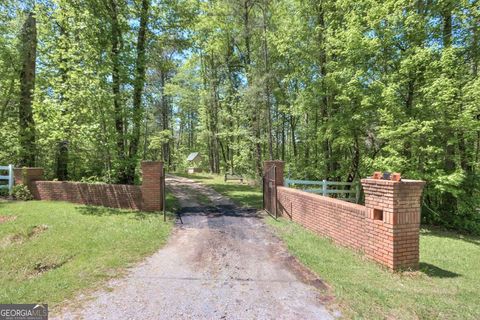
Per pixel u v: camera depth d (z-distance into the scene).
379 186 4.82
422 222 10.32
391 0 9.37
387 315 3.27
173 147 44.19
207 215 8.95
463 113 8.44
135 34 12.13
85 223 7.07
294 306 3.49
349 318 3.22
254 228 7.40
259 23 17.34
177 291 3.88
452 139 8.86
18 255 5.17
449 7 8.95
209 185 17.52
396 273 4.50
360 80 10.75
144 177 9.08
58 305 3.49
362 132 12.05
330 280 4.21
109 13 10.62
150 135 30.25
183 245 5.95
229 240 6.32
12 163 12.93
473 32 9.05
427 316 3.24
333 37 12.03
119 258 5.06
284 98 18.55
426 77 8.99
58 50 9.62
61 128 9.27
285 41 14.06
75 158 12.54
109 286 4.02
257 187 16.77
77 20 9.47
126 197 9.27
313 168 15.05
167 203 10.68
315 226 7.02
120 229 6.73
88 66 9.23
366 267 4.73
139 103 11.34
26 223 6.80
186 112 37.00
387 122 9.56
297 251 5.51
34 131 12.36
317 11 13.54
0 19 12.98
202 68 26.20
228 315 3.29
